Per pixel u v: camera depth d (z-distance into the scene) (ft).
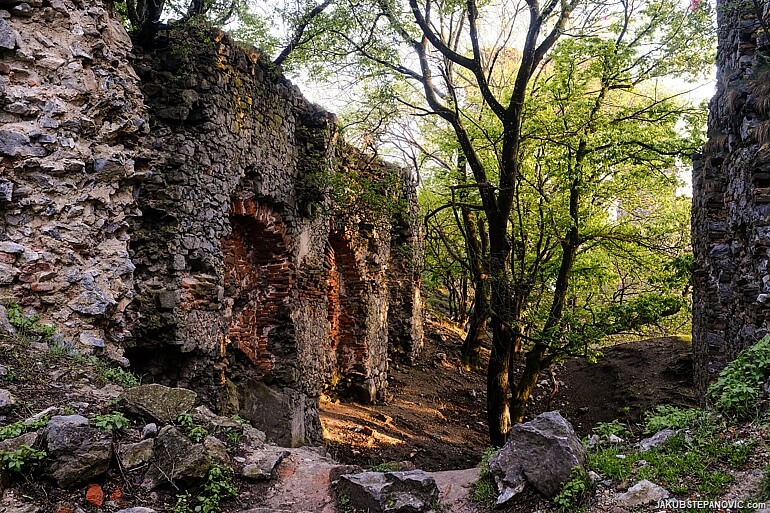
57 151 17.97
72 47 18.75
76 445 12.27
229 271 31.40
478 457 38.50
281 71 33.06
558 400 57.11
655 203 52.39
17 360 15.06
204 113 25.67
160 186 24.07
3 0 17.47
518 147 39.34
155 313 23.26
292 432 31.22
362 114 43.93
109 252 19.63
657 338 69.77
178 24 25.90
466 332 81.76
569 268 43.01
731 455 13.42
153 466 13.21
